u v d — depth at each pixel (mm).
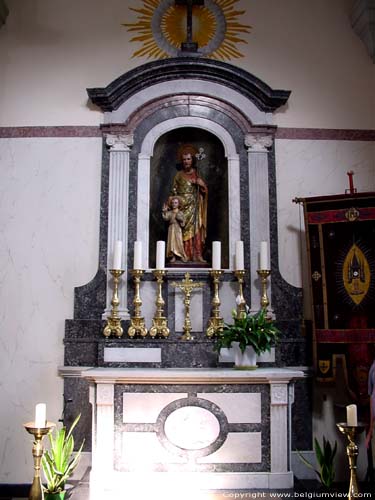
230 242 5945
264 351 5199
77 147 6055
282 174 6082
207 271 5836
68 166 6020
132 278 5840
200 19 6410
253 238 5922
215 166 6395
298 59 6336
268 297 5824
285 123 6180
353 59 6348
